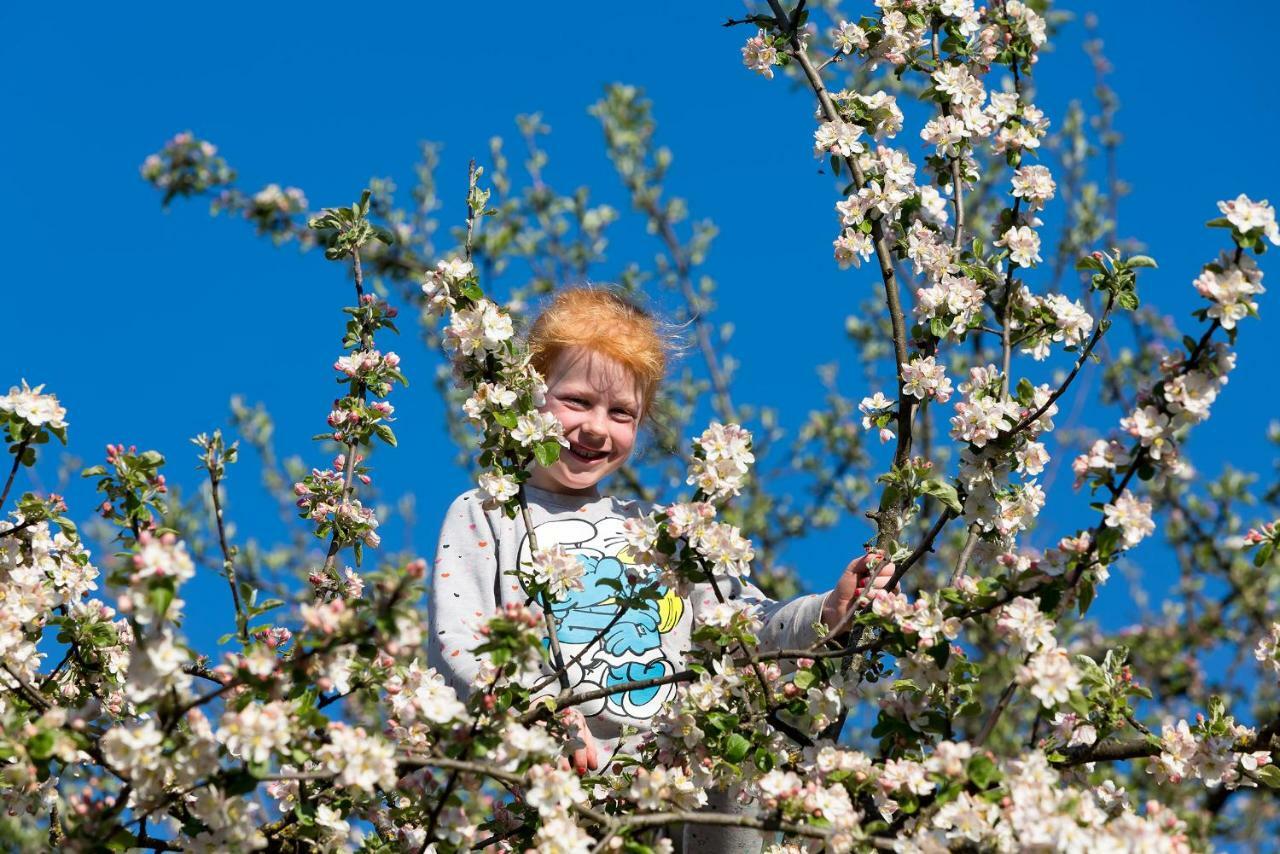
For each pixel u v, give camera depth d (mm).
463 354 5410
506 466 5422
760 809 4793
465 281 5473
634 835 4633
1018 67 6387
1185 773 5074
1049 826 4047
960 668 4730
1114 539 4465
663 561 4926
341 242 6086
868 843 4344
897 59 6309
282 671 4137
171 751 4113
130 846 4418
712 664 5016
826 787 4594
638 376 6594
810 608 5578
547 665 5520
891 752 4766
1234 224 4477
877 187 5805
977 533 5207
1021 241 5664
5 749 4117
